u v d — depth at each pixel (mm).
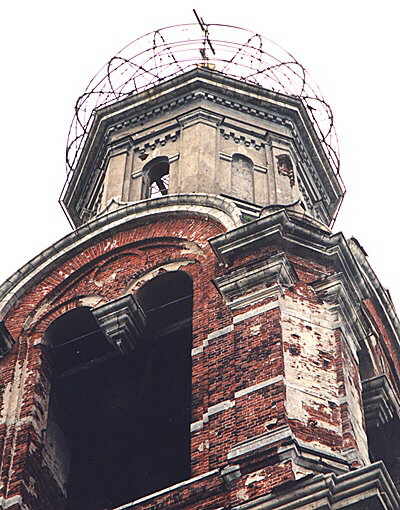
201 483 33062
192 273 39969
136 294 39875
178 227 41656
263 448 32844
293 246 39062
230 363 36031
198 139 46500
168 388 40375
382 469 30719
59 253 42312
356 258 42094
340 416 34344
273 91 48750
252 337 36312
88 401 39969
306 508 30703
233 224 40781
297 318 36812
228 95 48312
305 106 49094
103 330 39219
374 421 38594
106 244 42156
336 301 37750
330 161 50469
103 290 40750
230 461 32938
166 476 39344
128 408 40156
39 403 38438
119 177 46750
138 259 41250
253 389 34719
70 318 40531
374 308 42438
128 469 39594
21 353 39781
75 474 38344
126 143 48031
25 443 37000
